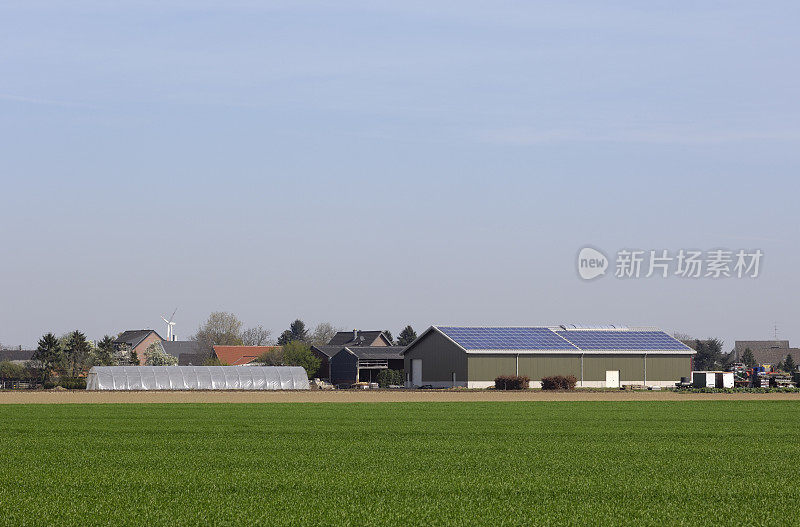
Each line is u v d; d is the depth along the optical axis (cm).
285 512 3125
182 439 5294
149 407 8156
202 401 9144
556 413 7656
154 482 3672
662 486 3662
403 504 3281
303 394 10700
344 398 9938
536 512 3166
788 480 3834
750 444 5181
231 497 3375
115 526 2903
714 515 3128
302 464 4225
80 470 3994
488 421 6725
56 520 2975
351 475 3891
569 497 3441
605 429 6094
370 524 2969
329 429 5975
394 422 6588
